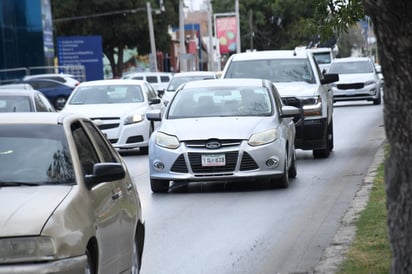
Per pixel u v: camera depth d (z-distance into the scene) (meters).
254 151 30.45
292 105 39.53
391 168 11.53
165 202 29.47
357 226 22.80
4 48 108.62
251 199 29.48
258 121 31.44
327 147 41.03
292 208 27.34
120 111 46.53
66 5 149.75
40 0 115.00
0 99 39.53
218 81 34.56
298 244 21.86
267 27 168.88
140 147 47.41
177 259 20.70
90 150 16.20
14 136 15.48
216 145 30.45
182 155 30.61
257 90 33.62
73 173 14.76
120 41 157.88
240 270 19.39
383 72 11.34
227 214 26.70
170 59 184.00
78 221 13.52
